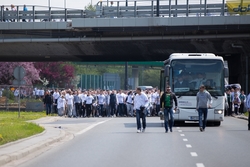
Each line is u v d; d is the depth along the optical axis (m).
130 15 72.81
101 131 39.75
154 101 70.19
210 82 43.41
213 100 43.12
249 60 75.81
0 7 76.56
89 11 74.31
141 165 20.81
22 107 80.62
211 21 68.38
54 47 78.50
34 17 75.69
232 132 38.28
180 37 71.62
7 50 81.19
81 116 68.81
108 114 69.69
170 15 71.50
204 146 28.20
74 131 39.91
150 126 45.41
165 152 25.41
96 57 84.62
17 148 25.59
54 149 27.14
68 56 84.00
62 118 63.00
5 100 79.31
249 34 69.62
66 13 74.81
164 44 74.31
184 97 43.22
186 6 71.06
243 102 67.50
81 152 25.64
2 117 56.59
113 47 76.81
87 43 75.69
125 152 25.50
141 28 71.25
